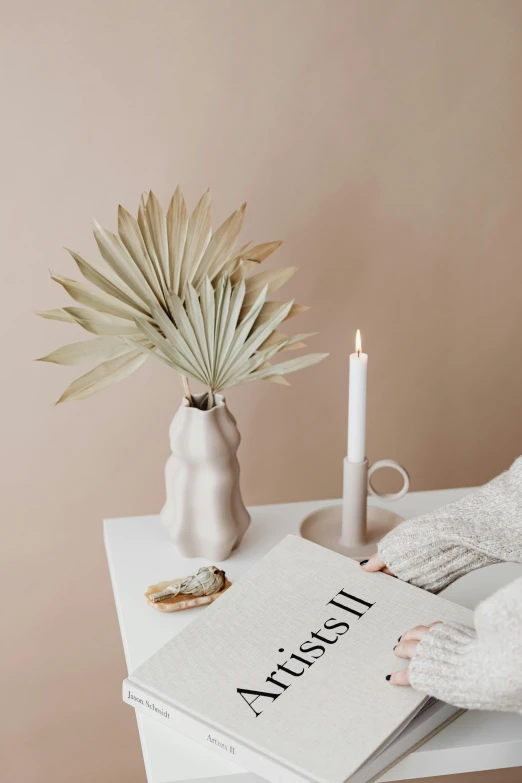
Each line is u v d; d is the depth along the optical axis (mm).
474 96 1253
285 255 1286
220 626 857
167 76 1173
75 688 1472
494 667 697
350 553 1033
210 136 1209
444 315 1365
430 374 1401
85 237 1228
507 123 1275
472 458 1478
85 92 1163
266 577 917
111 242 970
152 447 1357
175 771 755
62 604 1418
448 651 745
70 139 1180
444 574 898
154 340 965
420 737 778
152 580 1014
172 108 1188
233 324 982
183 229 996
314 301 1317
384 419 1420
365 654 814
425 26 1207
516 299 1379
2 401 1286
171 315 1013
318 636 838
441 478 1481
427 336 1374
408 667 763
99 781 1542
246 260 1049
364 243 1299
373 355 1370
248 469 1405
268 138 1222
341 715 751
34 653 1437
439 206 1299
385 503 1170
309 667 804
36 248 1220
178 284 1012
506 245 1342
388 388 1398
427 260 1326
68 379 1289
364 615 862
